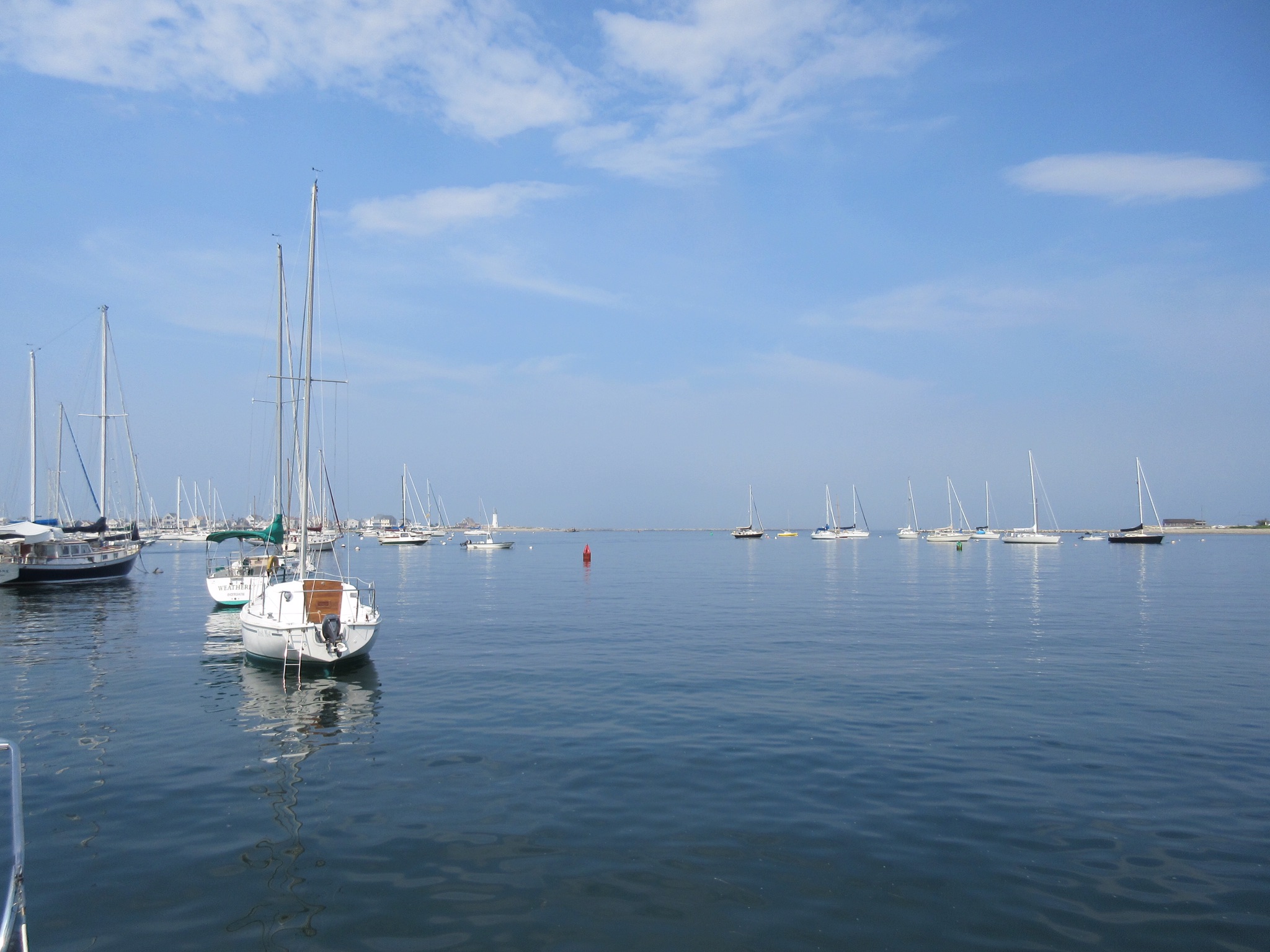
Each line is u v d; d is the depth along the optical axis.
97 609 31.98
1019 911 6.96
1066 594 38.69
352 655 18.27
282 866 7.89
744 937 6.56
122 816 9.24
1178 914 6.91
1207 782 10.23
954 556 87.38
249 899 7.23
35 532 40.72
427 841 8.48
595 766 10.99
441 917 6.90
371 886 7.48
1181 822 8.90
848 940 6.51
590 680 17.05
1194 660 19.36
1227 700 14.91
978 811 9.25
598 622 27.94
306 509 20.84
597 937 6.57
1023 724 13.15
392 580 51.81
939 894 7.27
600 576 56.25
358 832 8.73
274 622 18.09
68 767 11.07
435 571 63.25
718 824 8.89
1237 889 7.35
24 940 5.91
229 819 9.11
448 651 21.23
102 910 7.04
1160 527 108.38
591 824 8.93
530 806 9.48
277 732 12.92
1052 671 17.88
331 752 11.78
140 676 17.73
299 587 19.09
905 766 10.91
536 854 8.14
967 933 6.61
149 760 11.42
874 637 23.62
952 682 16.62
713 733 12.68
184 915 6.95
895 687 16.14
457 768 10.98
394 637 24.17
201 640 23.47
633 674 17.67
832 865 7.87
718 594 40.09
